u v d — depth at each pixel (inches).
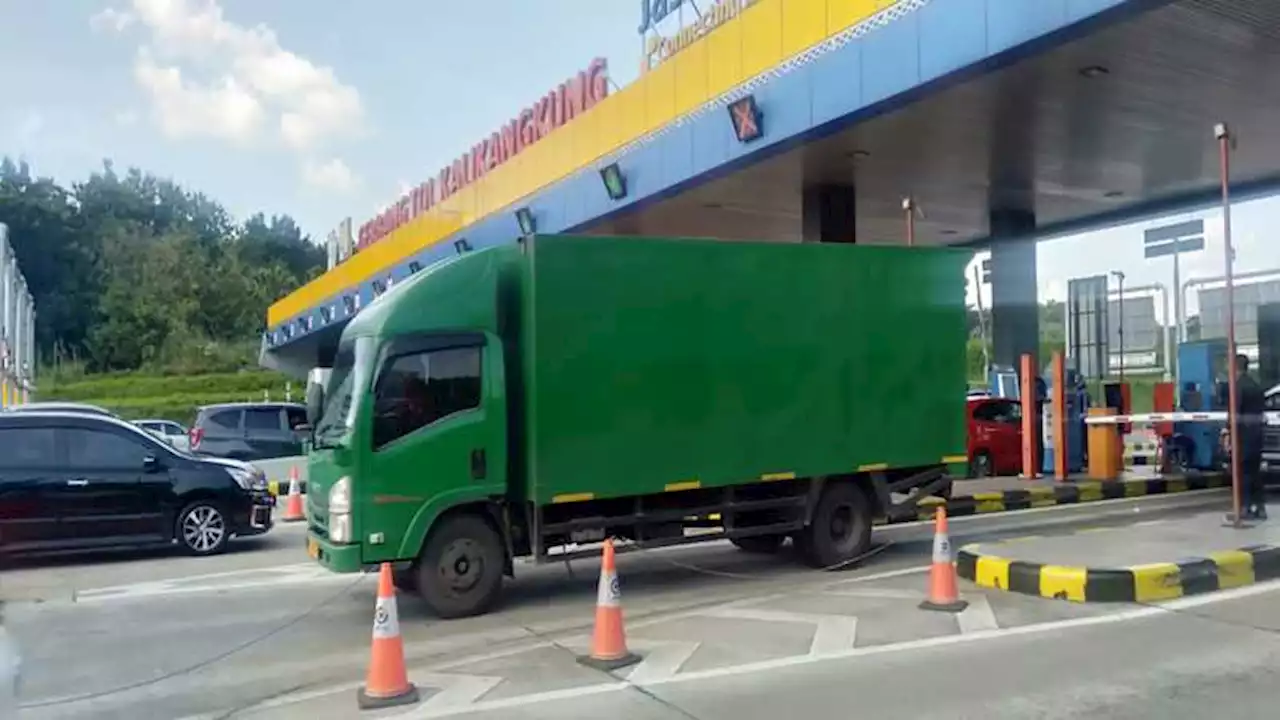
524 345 352.5
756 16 558.9
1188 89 496.4
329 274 1688.0
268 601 384.8
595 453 355.9
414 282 343.3
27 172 4106.8
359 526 327.0
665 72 638.5
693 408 374.6
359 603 375.9
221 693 266.5
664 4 652.7
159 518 493.4
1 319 1563.7
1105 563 342.6
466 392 345.4
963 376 438.3
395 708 240.7
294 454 841.5
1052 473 735.7
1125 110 528.4
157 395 2864.2
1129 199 780.0
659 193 655.8
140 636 332.8
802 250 400.5
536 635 313.1
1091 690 236.7
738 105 563.2
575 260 355.6
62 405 706.8
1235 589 339.6
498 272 359.3
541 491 345.7
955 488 621.6
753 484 396.5
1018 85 479.2
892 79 475.5
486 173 927.7
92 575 452.8
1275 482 641.6
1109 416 683.4
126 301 3624.5
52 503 472.1
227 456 824.3
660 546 376.8
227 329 3725.4
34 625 350.9
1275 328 746.2
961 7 440.5
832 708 228.5
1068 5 398.6
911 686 242.8
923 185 694.5
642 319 366.3
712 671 259.8
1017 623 300.7
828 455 402.6
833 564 410.6
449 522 342.6
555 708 235.1
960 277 438.0
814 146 561.6
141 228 4308.6
